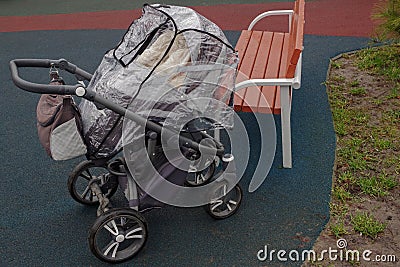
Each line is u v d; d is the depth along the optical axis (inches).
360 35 202.2
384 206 108.4
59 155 90.6
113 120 90.7
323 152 128.2
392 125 138.2
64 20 244.7
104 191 107.8
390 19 164.2
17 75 88.6
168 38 96.7
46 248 102.7
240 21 226.8
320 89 159.6
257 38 155.4
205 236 103.7
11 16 257.1
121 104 90.6
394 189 113.4
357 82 162.1
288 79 111.6
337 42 196.2
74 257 100.2
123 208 94.8
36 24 241.9
